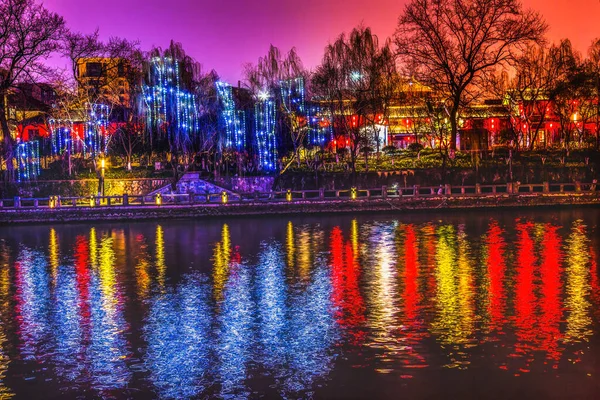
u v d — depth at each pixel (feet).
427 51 244.83
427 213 203.62
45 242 160.15
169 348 78.48
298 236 161.89
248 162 264.11
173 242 156.25
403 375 69.15
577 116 332.39
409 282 108.17
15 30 214.69
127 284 111.75
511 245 141.49
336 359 73.77
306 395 65.21
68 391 66.85
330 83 254.27
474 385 66.33
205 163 268.62
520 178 242.78
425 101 296.30
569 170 245.65
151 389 67.05
